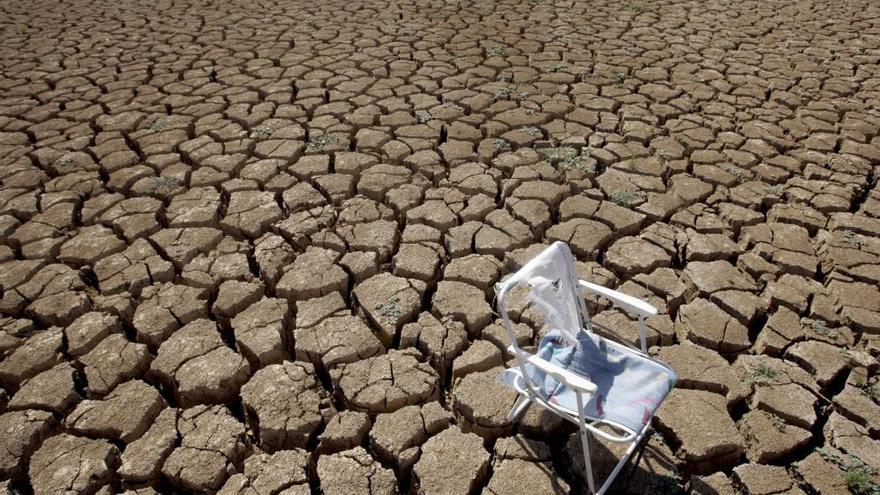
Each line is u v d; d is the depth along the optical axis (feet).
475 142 17.63
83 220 14.05
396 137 17.81
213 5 32.81
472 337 11.02
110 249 12.94
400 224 14.55
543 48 25.43
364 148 17.16
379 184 15.35
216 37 27.20
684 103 19.81
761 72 22.59
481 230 13.52
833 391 9.82
